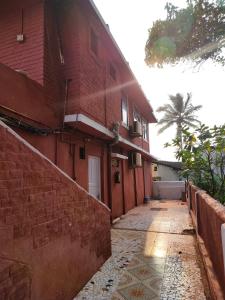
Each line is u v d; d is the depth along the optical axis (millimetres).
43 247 2934
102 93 7988
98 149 8367
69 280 3498
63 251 3389
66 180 3609
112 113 8938
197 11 4098
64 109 6297
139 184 14258
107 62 8617
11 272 2379
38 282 2793
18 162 2600
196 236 6512
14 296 2395
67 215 3566
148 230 7551
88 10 6648
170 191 18109
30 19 6145
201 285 3896
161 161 25031
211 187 7059
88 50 6992
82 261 3951
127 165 11828
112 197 9219
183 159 7336
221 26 4125
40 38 5926
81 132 7172
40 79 5695
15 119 4637
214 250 3633
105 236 5035
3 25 6406
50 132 5648
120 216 9977
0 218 2297
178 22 4371
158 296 3605
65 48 6578
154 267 4645
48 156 5648
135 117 13211
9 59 6172
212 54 4629
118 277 4250
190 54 4754
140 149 12266
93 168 8016
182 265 4715
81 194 4070
